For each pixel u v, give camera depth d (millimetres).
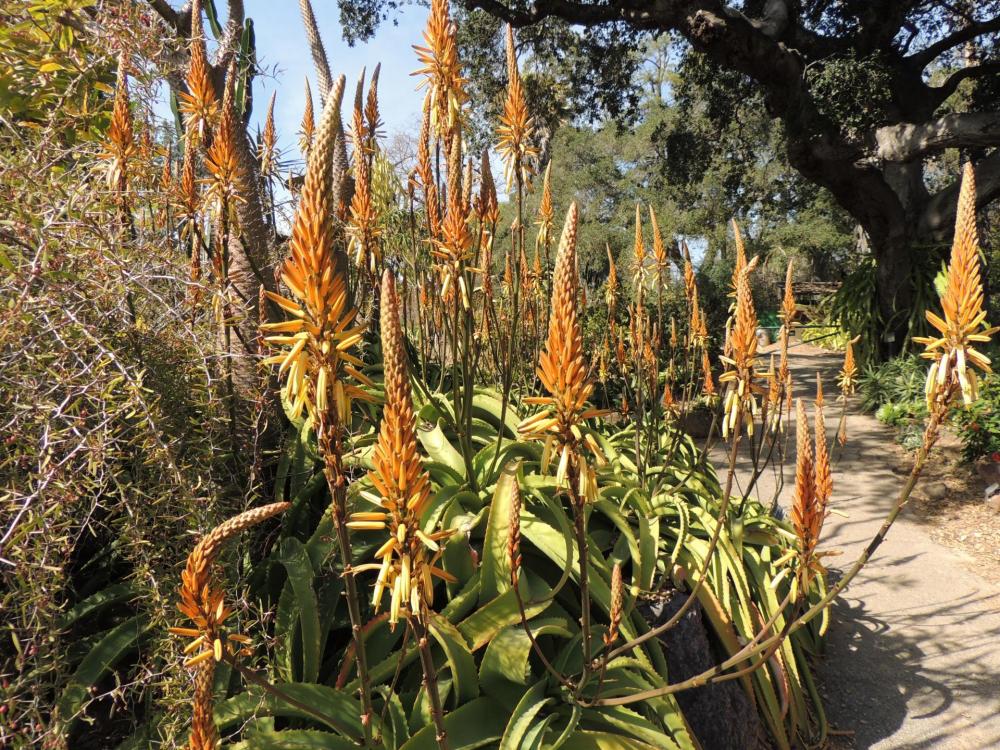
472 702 2334
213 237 2477
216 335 2344
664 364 6289
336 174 3773
